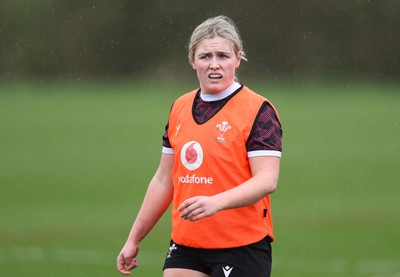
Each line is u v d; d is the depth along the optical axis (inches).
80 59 5556.1
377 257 1243.2
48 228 1480.1
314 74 5393.7
